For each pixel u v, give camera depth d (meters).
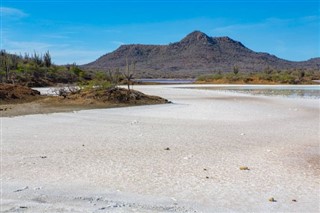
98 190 7.63
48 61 90.06
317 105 29.08
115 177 8.57
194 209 6.64
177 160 10.29
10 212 6.36
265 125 17.56
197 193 7.49
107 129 15.98
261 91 53.69
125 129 16.02
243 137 14.11
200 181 8.30
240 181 8.34
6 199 7.03
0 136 13.95
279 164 9.93
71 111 23.53
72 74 80.44
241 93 47.97
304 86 75.50
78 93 31.75
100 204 6.81
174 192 7.55
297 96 41.72
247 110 25.06
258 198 7.25
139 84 78.50
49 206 6.67
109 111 23.95
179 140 13.36
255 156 10.88
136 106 27.97
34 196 7.22
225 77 98.31
